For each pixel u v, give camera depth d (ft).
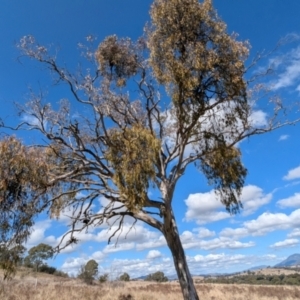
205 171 59.41
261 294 97.14
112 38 55.77
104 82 55.36
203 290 109.91
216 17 47.39
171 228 50.39
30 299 69.21
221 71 46.32
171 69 45.83
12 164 42.60
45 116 50.67
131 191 41.52
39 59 50.06
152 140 43.32
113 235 53.11
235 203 58.34
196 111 47.19
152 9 48.57
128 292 93.66
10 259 44.50
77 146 51.29
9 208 43.55
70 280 150.00
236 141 52.26
